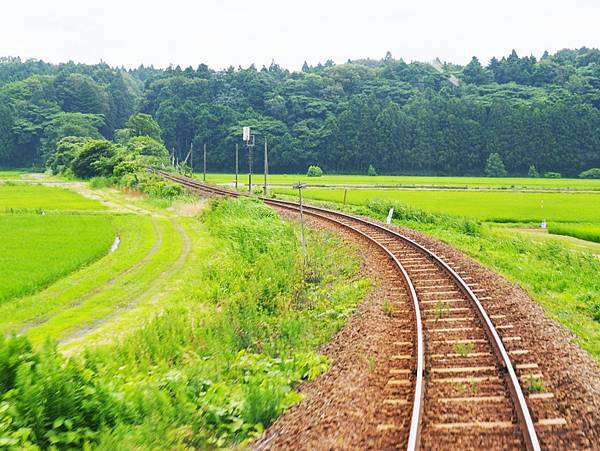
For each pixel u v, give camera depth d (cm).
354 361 1062
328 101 16162
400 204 3962
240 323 1443
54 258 2473
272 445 765
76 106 17000
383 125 13912
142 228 3538
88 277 2181
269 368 1108
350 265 2055
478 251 2445
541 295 1648
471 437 745
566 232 3725
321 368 1066
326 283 1948
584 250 3122
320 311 1578
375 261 2008
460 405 838
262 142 14325
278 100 15700
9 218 3959
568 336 1188
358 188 7975
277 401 895
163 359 1194
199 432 838
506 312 1318
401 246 2267
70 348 1366
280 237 2862
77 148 10356
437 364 1010
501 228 4034
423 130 13912
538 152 13212
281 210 3919
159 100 16425
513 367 966
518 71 18088
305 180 10388
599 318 1470
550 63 17812
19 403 762
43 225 3616
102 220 3884
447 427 770
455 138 13825
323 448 737
